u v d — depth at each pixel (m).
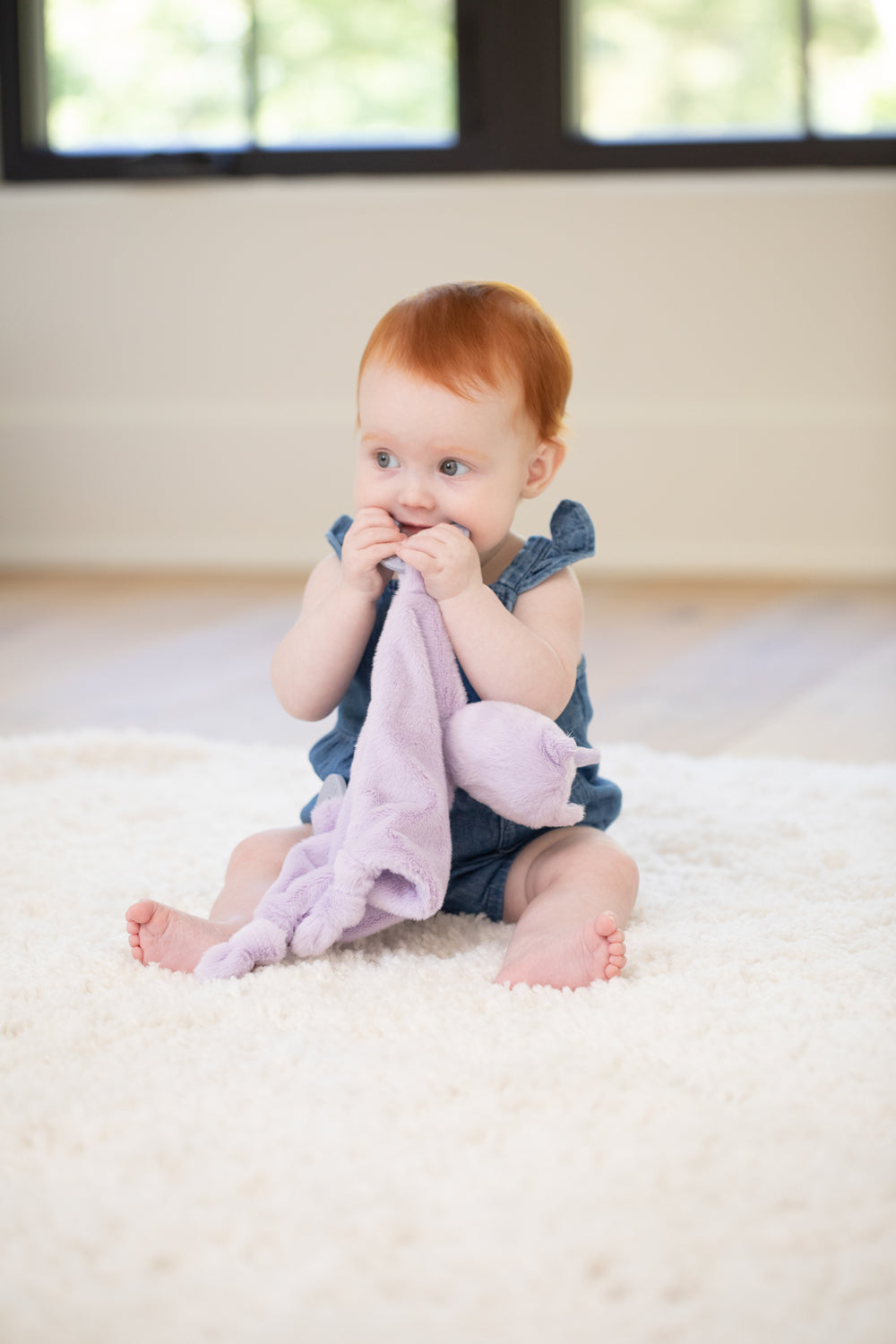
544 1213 0.59
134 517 3.16
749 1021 0.78
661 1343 0.51
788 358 2.95
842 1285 0.54
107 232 3.08
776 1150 0.64
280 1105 0.69
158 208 3.06
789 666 2.07
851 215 2.89
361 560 0.95
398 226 3.02
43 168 3.13
